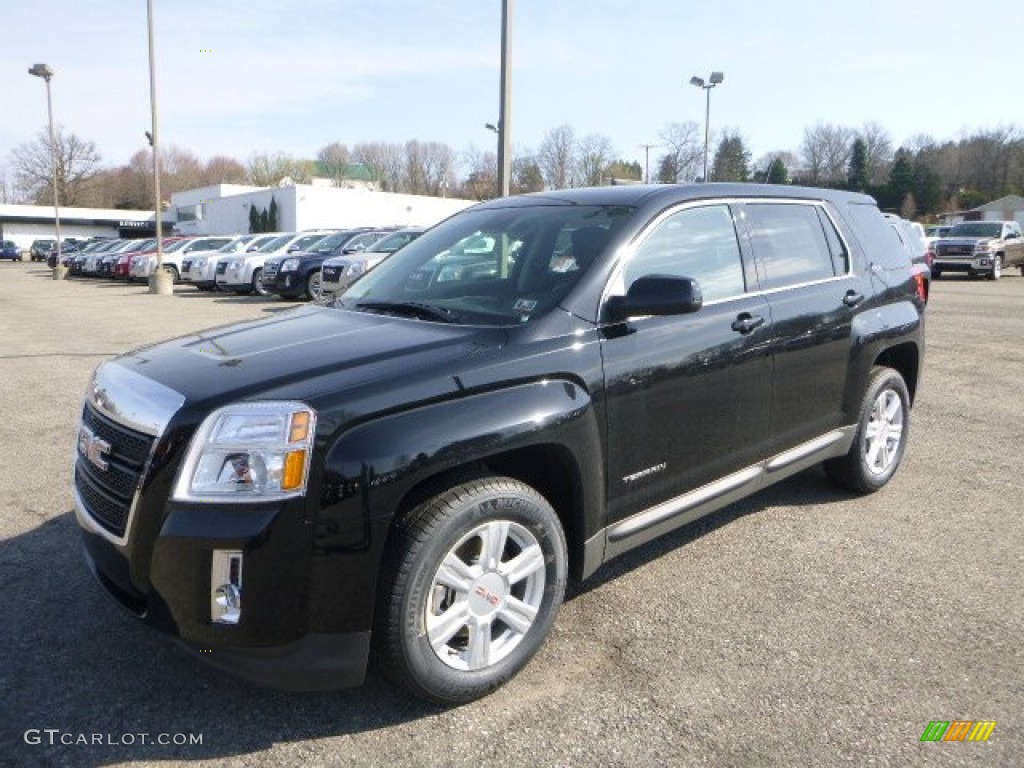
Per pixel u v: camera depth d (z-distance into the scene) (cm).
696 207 392
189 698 298
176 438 262
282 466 254
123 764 262
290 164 10725
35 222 8219
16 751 268
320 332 334
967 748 269
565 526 332
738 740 273
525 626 305
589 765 262
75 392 824
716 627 349
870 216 520
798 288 431
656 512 356
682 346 355
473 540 294
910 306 518
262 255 2070
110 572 287
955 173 9819
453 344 304
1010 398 791
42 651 328
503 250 377
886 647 332
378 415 267
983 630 345
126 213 8612
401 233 1662
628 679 310
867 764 261
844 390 463
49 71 3675
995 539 443
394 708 293
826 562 414
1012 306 1680
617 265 346
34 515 475
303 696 300
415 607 272
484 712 290
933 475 554
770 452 416
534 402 299
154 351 333
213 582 254
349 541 259
